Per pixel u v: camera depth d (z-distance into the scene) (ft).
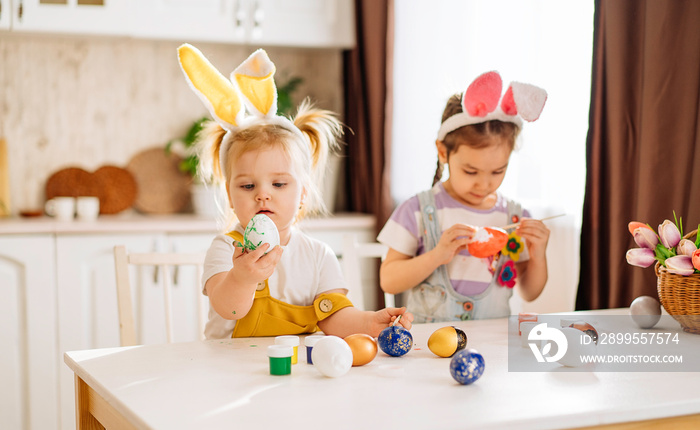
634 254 3.94
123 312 4.71
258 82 4.22
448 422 2.31
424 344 3.68
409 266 4.89
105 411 3.13
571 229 5.97
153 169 9.34
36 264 7.63
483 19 7.14
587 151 5.34
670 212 4.72
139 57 9.29
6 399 7.60
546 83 6.24
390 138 8.34
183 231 8.09
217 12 8.60
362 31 9.00
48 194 8.96
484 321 4.42
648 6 4.74
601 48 5.22
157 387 2.82
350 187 9.75
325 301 4.12
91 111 9.14
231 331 4.19
